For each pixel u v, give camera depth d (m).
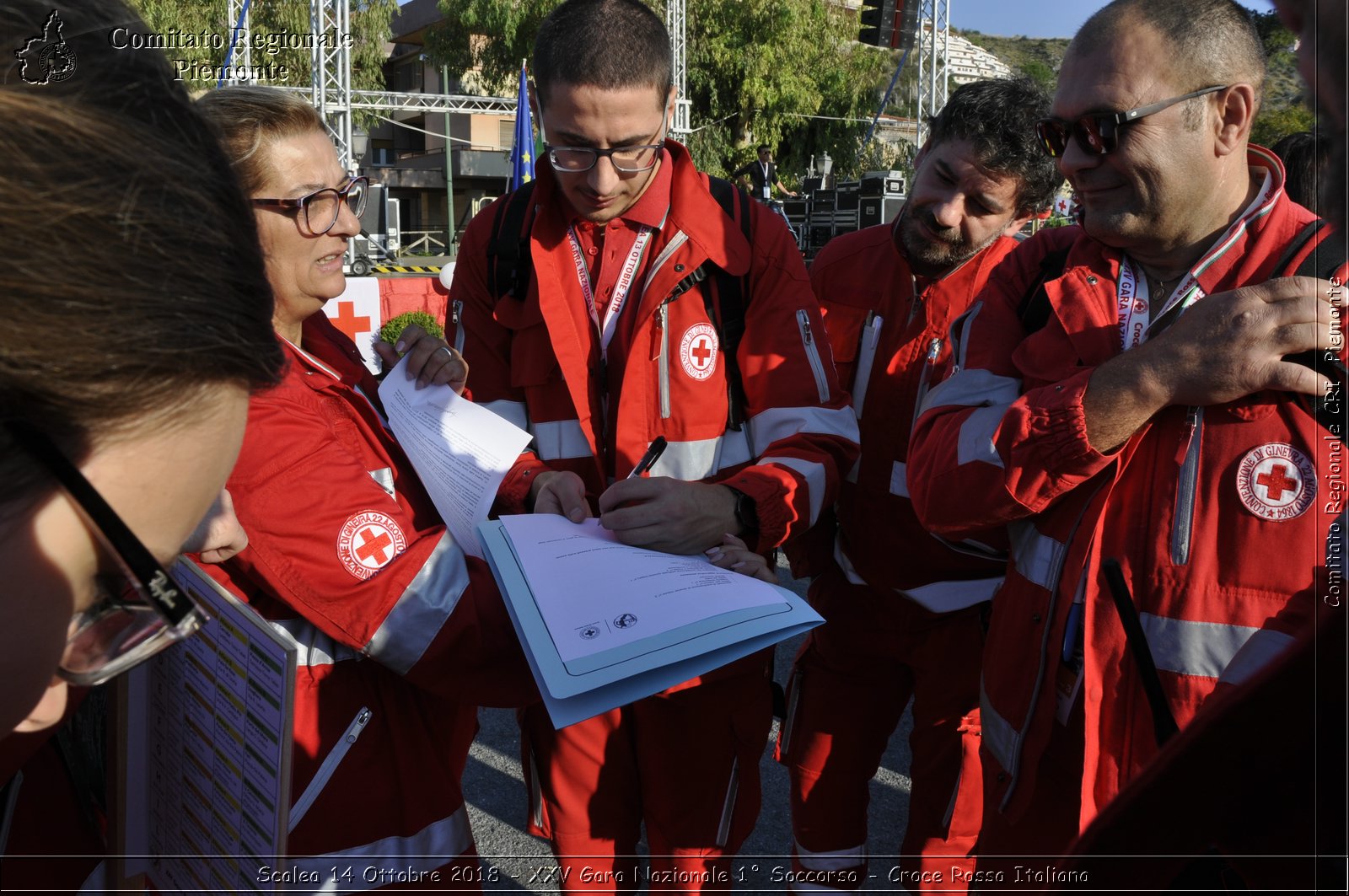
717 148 24.75
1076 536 1.36
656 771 1.94
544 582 1.38
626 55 1.64
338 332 1.78
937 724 2.12
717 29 24.34
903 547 2.09
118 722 1.21
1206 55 1.22
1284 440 1.20
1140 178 1.28
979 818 2.13
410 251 24.94
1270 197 1.29
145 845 1.34
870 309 2.23
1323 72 0.47
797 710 2.28
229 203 0.53
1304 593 1.14
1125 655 1.32
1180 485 1.27
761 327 1.88
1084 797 1.32
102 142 0.45
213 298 0.50
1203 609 1.25
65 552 0.50
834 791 2.24
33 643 0.50
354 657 1.43
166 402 0.49
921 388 2.10
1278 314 1.13
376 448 1.59
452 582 1.39
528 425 2.04
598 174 1.71
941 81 15.88
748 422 1.94
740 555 1.58
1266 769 0.57
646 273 1.88
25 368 0.44
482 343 2.04
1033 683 1.44
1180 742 0.59
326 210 1.48
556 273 1.91
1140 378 1.22
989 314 1.62
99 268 0.45
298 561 1.31
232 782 1.08
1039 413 1.30
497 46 24.86
